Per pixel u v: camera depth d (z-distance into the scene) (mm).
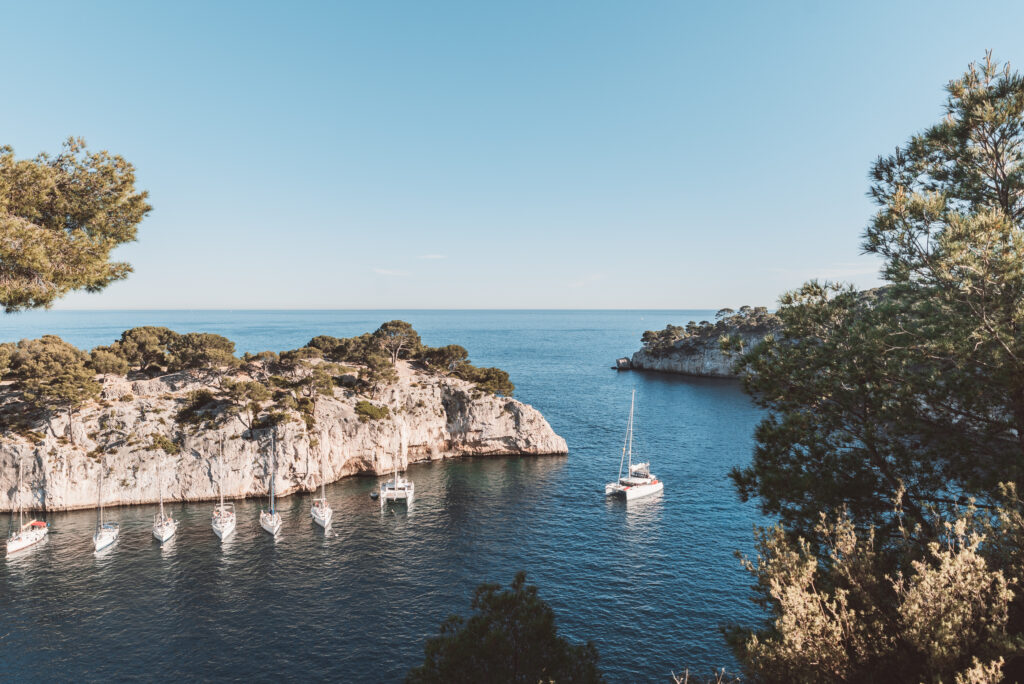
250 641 39719
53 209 18453
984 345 12328
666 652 37438
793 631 9648
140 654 38344
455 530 61094
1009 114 13000
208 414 77500
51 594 46969
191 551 56062
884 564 10875
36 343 98312
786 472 14391
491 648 14656
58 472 68438
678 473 80500
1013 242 11297
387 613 43344
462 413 96250
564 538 57938
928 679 8922
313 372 87938
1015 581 8812
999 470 11820
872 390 13898
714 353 188625
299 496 75188
